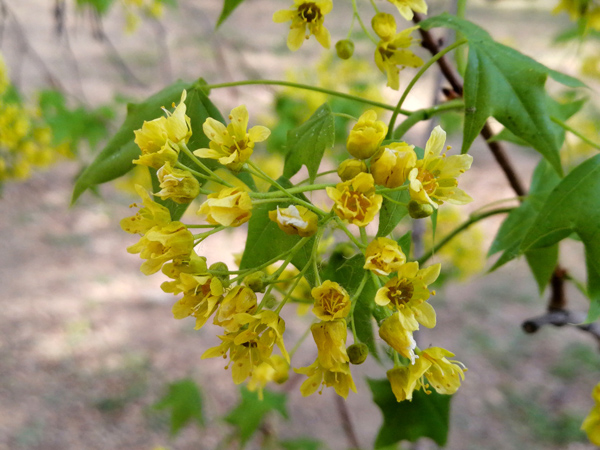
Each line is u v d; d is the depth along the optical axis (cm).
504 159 15
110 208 70
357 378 49
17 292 57
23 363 49
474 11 82
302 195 10
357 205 8
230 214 9
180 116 9
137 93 59
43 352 50
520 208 14
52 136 29
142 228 9
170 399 26
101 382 48
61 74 77
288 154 11
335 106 31
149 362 50
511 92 10
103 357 50
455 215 32
